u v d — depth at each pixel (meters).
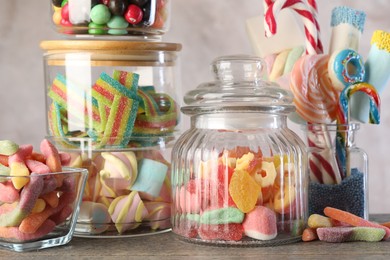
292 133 0.98
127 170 0.98
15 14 1.50
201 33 1.50
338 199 1.01
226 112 0.94
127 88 0.99
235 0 1.50
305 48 1.07
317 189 1.02
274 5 1.02
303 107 1.02
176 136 1.04
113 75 0.99
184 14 1.50
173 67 1.04
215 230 0.93
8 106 1.52
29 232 0.91
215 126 0.95
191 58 1.51
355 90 1.00
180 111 1.05
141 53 1.00
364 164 1.02
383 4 1.48
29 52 1.51
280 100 0.96
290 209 0.94
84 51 0.99
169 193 1.02
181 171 0.96
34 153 0.94
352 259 0.87
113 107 0.98
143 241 0.97
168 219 1.02
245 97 0.94
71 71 0.99
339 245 0.93
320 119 1.03
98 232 0.99
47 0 1.50
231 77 0.97
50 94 1.01
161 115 1.01
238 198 0.92
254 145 0.94
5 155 0.93
